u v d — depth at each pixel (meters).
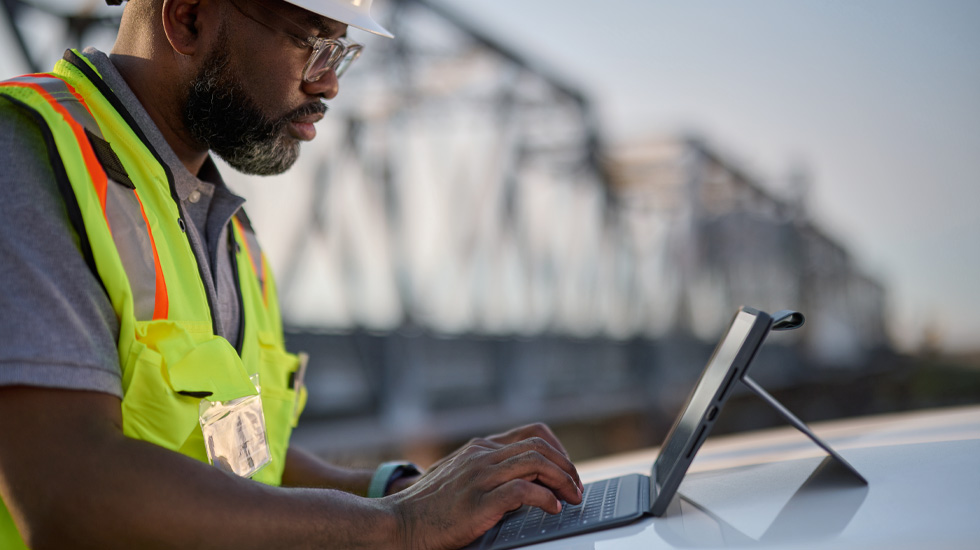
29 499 0.88
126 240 1.08
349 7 1.36
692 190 21.25
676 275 20.42
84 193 0.99
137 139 1.19
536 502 1.00
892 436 1.28
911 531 0.75
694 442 0.97
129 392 1.02
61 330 0.90
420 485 1.09
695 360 20.09
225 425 1.16
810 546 0.76
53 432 0.88
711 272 25.23
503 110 12.77
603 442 17.62
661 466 1.16
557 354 15.28
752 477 1.11
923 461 1.04
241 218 1.60
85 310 0.94
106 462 0.89
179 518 0.89
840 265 34.00
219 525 0.90
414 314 10.07
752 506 0.95
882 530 0.77
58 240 0.94
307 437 8.60
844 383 30.48
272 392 1.50
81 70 1.20
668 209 21.78
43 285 0.90
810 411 27.47
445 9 10.70
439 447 11.20
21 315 0.88
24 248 0.91
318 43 1.30
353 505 1.00
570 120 14.26
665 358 18.80
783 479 1.06
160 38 1.28
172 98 1.30
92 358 0.92
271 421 1.47
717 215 26.08
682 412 1.26
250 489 0.95
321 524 0.95
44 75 1.12
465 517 0.99
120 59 1.31
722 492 1.05
